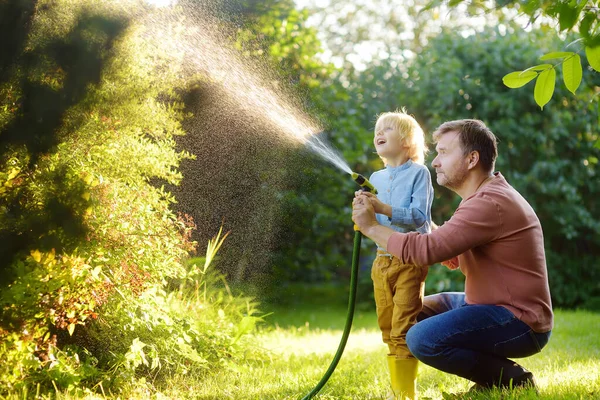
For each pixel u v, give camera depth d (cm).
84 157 352
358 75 966
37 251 295
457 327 302
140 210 366
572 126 893
